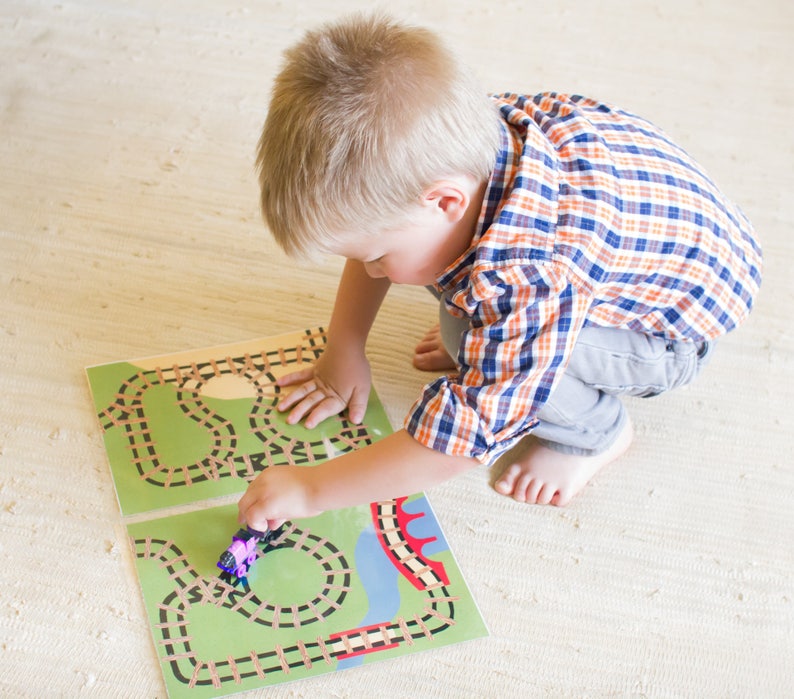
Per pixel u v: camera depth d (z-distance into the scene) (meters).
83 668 1.02
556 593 1.13
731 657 1.09
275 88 0.95
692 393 1.36
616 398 1.23
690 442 1.31
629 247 1.04
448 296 1.06
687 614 1.13
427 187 0.93
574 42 1.94
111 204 1.53
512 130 1.04
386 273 1.03
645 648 1.09
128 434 1.23
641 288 1.08
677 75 1.88
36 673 1.01
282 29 1.89
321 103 0.90
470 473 1.24
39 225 1.49
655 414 1.34
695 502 1.24
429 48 0.94
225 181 1.60
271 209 0.95
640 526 1.21
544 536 1.19
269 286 1.45
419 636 1.07
